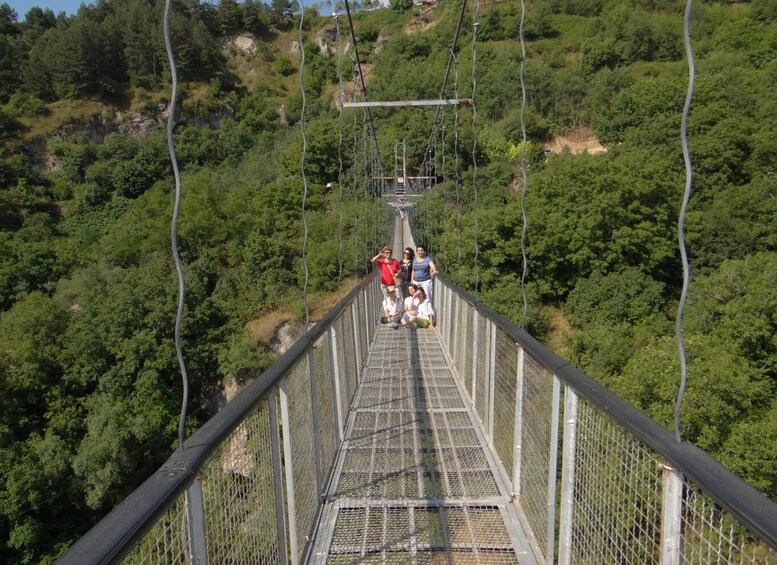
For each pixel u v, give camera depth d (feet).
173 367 67.21
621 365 59.52
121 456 52.19
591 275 77.71
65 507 49.26
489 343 13.14
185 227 91.50
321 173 114.11
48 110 161.07
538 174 88.07
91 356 63.67
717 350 39.70
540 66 138.00
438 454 12.48
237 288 84.48
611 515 5.31
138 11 193.06
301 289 82.48
